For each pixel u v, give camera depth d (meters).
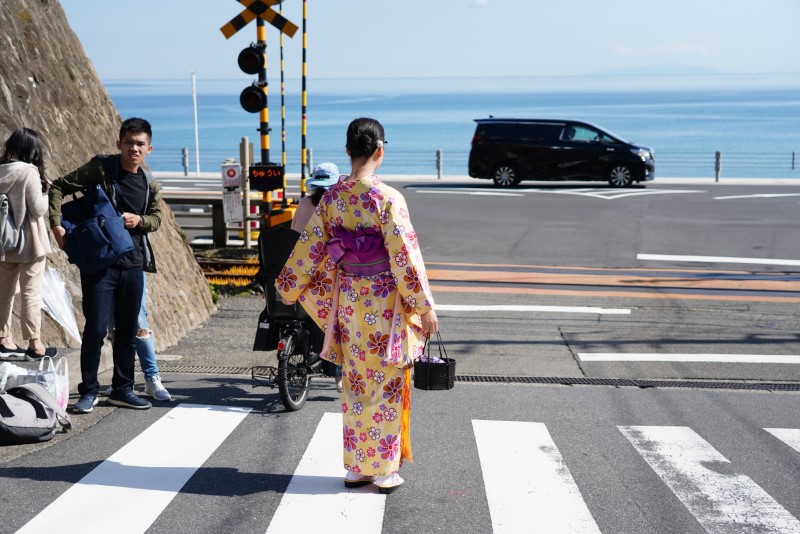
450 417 5.95
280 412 5.96
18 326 6.50
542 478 4.75
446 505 4.32
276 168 11.66
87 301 5.50
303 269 4.44
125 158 5.48
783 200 21.88
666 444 5.43
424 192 24.11
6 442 5.02
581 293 11.35
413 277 4.21
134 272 5.61
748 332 9.23
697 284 12.08
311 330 6.12
